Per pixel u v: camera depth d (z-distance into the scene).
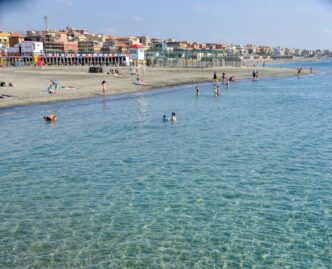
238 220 15.50
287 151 25.47
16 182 20.03
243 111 43.44
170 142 28.22
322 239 14.01
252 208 16.58
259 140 28.62
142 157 24.38
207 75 105.38
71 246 13.72
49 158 24.25
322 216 15.77
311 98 57.16
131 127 33.78
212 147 26.70
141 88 68.62
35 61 146.88
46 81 72.94
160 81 82.19
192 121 36.81
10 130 32.25
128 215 16.06
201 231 14.66
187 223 15.30
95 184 19.67
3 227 15.10
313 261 12.71
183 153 25.22
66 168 22.27
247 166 22.30
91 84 69.62
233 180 20.00
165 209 16.59
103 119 37.78
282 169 21.70
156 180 20.14
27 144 27.67
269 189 18.69
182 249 13.46
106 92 60.34
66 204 17.25
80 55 165.25
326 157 23.98
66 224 15.34
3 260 12.84
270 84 85.25
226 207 16.72
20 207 16.97
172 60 182.12
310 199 17.48
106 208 16.78
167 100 53.75
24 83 67.44
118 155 24.84
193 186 19.20
